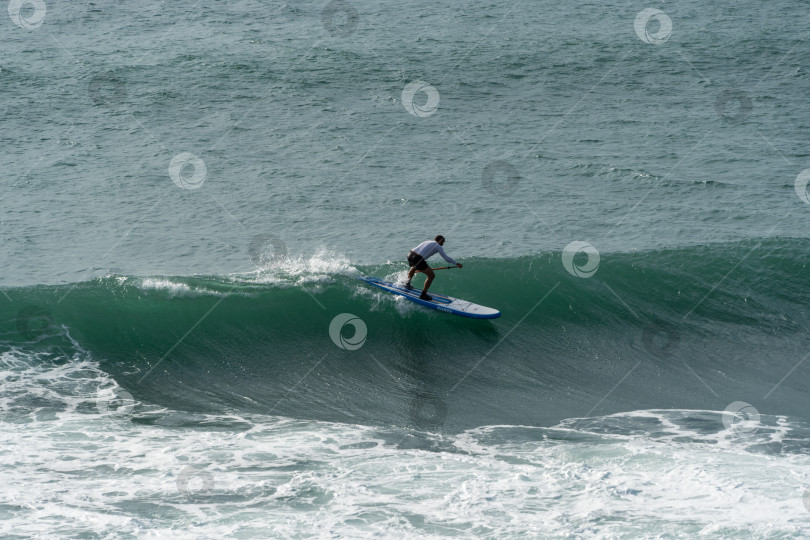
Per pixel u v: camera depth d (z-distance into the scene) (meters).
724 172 89.50
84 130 97.50
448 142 98.44
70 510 30.17
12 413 40.09
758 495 31.80
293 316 54.88
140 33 146.00
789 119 109.44
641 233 71.56
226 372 47.50
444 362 50.06
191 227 71.75
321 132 100.38
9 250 64.44
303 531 28.94
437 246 56.12
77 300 54.31
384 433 39.88
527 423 41.84
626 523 29.45
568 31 155.50
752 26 161.62
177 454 36.19
